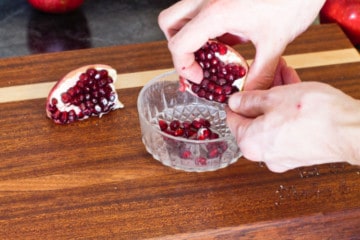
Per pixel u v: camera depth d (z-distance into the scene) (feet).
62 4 3.53
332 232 2.49
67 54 3.10
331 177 2.58
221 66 2.60
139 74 3.02
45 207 2.44
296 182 2.56
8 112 2.81
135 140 2.72
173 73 2.83
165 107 2.90
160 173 2.59
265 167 2.61
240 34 2.46
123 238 2.35
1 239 2.33
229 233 2.41
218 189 2.53
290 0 2.39
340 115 2.13
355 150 2.12
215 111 2.87
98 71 2.75
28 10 3.67
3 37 3.46
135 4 3.75
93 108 2.78
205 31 2.39
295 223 2.44
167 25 2.61
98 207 2.45
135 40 3.48
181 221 2.41
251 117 2.36
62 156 2.64
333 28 3.30
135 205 2.46
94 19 3.62
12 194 2.49
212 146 2.54
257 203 2.48
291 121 2.18
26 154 2.64
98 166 2.60
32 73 3.00
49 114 2.77
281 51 2.50
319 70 3.05
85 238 2.34
